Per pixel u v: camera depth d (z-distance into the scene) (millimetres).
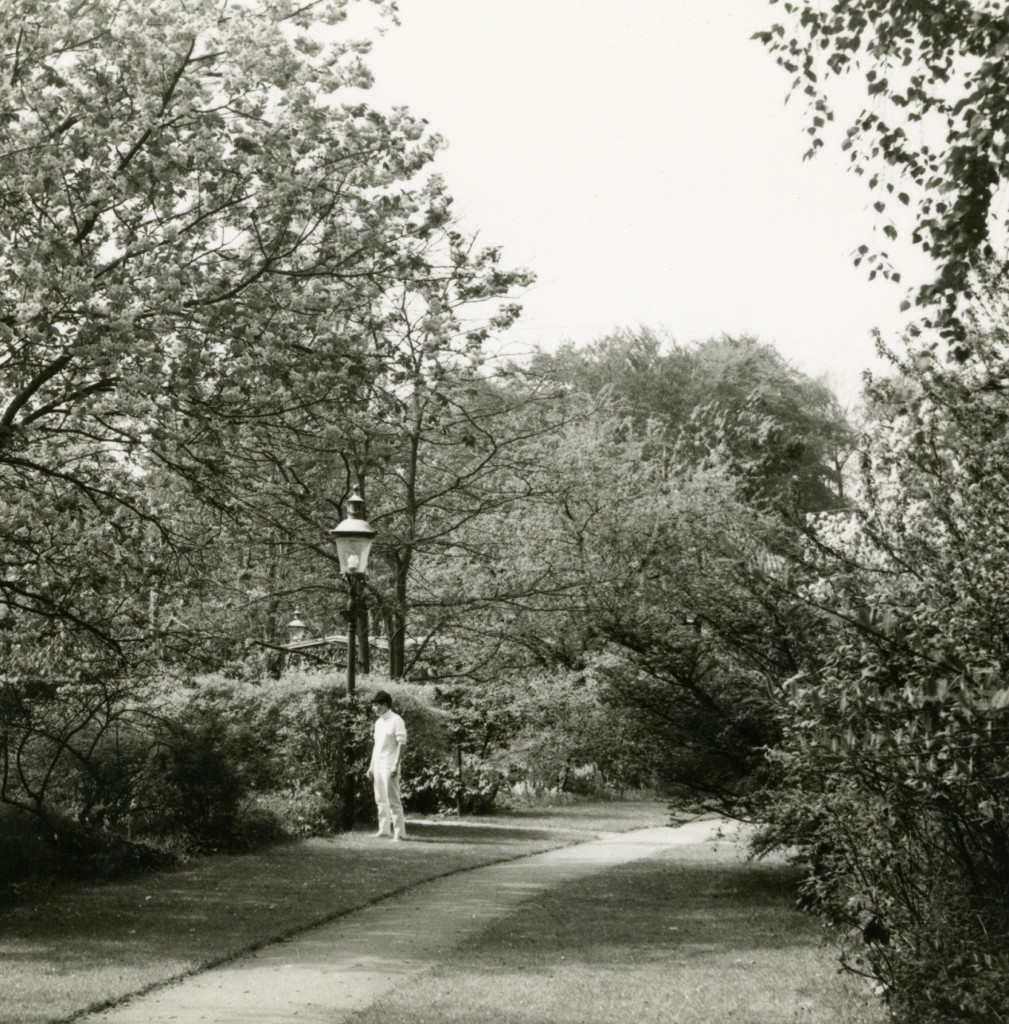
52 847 12398
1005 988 5934
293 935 9891
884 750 5668
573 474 24438
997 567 6566
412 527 22672
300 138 11586
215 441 11547
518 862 14922
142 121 10648
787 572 6926
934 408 7711
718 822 20750
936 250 8617
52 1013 7031
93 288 10047
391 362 12445
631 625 11742
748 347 45344
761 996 7617
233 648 19453
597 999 7570
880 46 9148
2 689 12516
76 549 12789
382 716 17328
